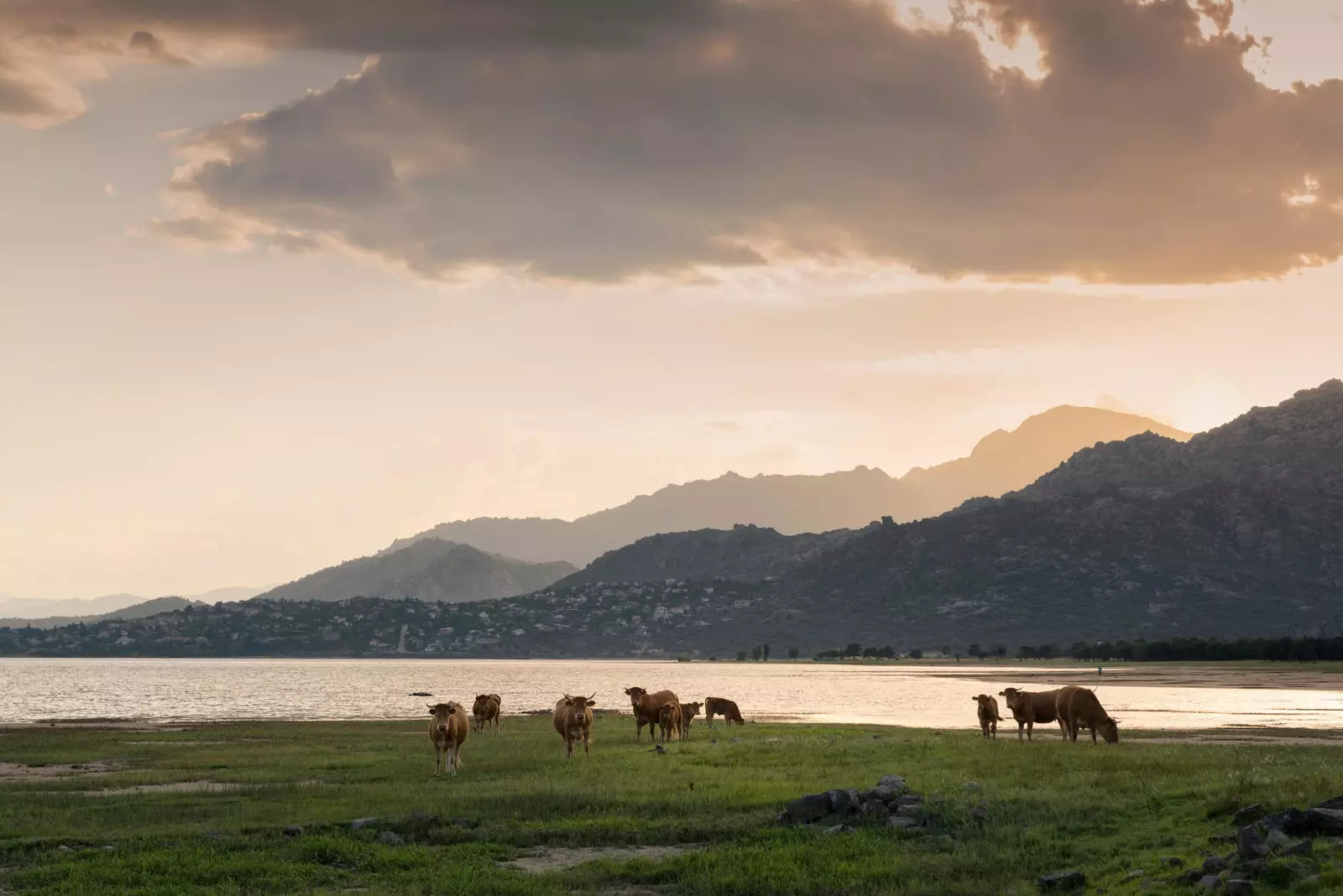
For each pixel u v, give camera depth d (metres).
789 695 129.25
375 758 41.12
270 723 69.94
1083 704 41.22
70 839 23.41
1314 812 19.00
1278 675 175.75
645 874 20.20
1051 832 22.41
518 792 29.23
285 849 22.27
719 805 26.77
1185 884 17.73
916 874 19.69
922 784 27.86
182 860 21.03
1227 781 25.39
